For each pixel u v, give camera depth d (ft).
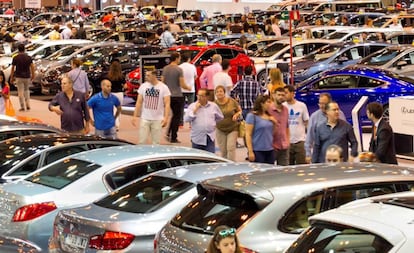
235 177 29.60
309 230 21.97
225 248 24.52
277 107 51.47
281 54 116.06
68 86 59.16
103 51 112.37
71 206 37.06
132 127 85.92
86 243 31.99
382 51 100.22
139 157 38.78
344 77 79.97
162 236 28.73
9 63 122.11
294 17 89.10
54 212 36.91
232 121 56.34
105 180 37.83
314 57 109.09
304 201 27.78
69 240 32.81
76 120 59.47
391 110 63.67
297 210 27.58
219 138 56.95
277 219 27.25
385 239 19.27
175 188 33.42
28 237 36.88
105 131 60.64
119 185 37.88
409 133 62.44
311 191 28.02
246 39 127.54
